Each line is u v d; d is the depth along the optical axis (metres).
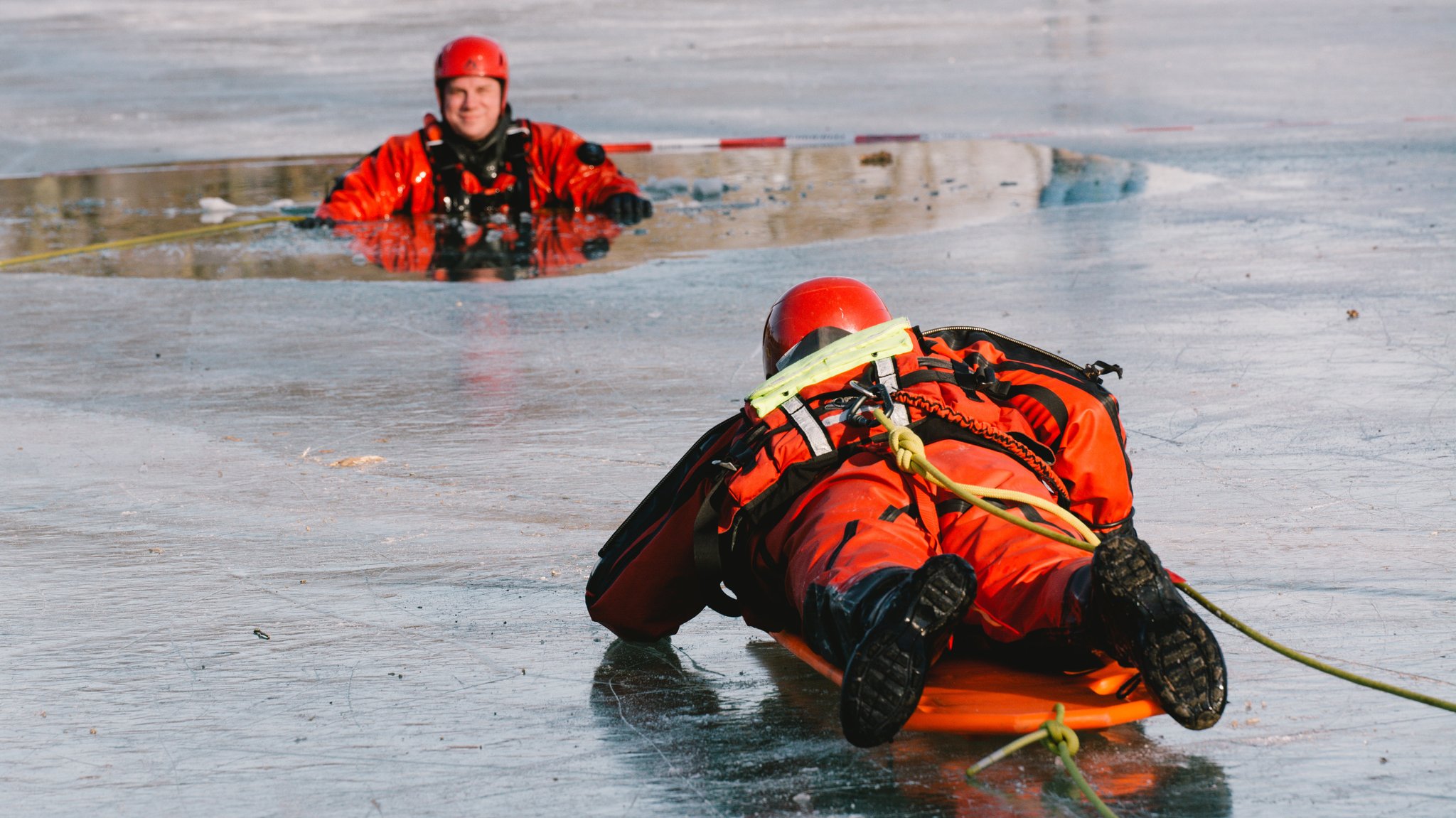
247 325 12.32
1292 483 7.30
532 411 9.30
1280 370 9.34
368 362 10.84
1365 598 5.87
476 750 4.95
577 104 29.08
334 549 7.01
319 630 6.06
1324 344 9.94
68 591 6.55
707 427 8.78
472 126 18.52
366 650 5.85
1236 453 7.79
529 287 13.65
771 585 5.49
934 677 4.98
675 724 5.09
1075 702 4.71
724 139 24.23
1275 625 5.64
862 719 4.33
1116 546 4.29
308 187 21.22
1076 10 49.84
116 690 5.52
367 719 5.21
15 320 12.70
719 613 5.78
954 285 12.55
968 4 53.75
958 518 5.16
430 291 13.65
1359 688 5.09
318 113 29.34
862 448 5.37
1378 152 19.61
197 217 18.78
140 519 7.52
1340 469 7.45
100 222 18.50
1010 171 19.86
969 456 5.33
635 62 37.22
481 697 5.38
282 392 10.05
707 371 10.14
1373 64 30.97
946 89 30.05
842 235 15.68
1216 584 6.06
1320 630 5.57
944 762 4.70
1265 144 21.00
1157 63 33.09
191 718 5.26
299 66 38.78
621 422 8.98
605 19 50.75
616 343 11.17
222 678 5.60
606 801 4.56
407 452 8.54
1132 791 4.46
